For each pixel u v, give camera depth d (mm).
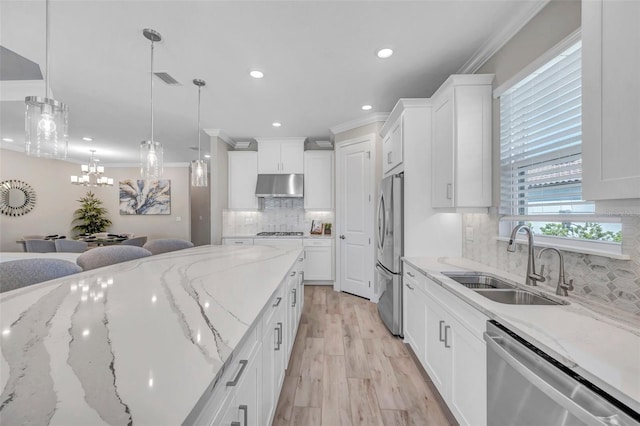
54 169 6301
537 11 1700
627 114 856
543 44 1669
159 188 7238
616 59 890
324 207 4742
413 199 2574
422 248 2582
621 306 1211
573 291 1446
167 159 6973
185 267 1797
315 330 2871
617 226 1299
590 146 985
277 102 3312
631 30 845
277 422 1625
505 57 2004
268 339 1318
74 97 3158
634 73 836
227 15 1851
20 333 806
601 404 718
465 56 2322
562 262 1402
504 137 2010
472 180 2098
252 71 2578
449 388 1607
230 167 4891
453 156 2121
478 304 1280
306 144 5078
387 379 2045
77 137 4863
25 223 5777
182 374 612
